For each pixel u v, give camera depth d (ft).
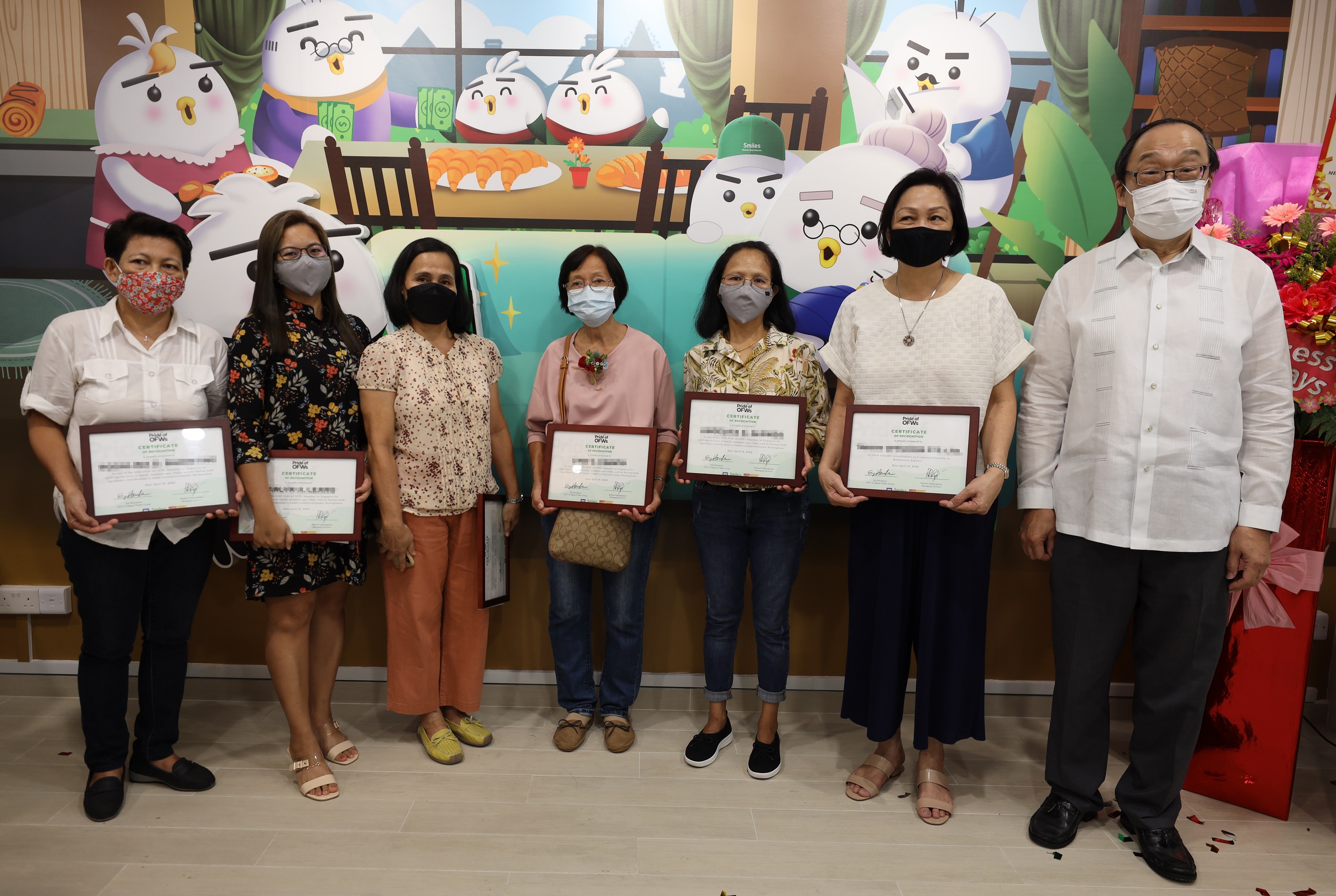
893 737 6.82
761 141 7.72
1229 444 5.57
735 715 8.25
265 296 6.06
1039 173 7.73
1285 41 7.53
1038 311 7.43
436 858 5.64
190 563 6.27
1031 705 8.39
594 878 5.46
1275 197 7.00
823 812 6.40
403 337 6.61
